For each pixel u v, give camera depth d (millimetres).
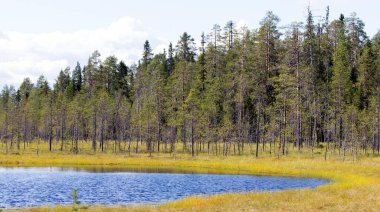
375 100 89688
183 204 31172
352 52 115625
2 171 64250
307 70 91812
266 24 108312
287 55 94375
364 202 30859
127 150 100000
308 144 91438
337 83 93188
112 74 140875
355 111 85000
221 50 125312
